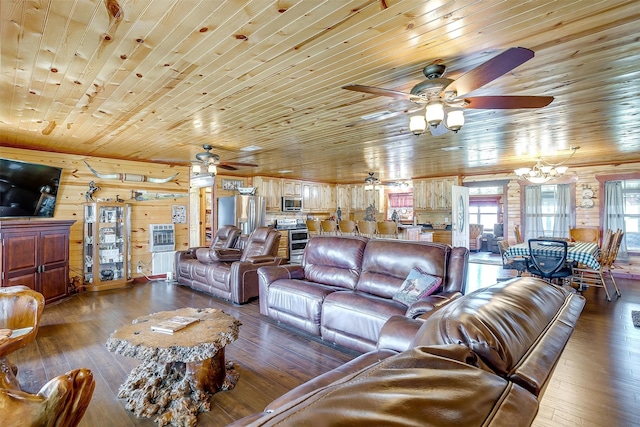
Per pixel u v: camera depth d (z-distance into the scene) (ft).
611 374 8.39
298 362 9.26
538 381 2.22
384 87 9.16
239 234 19.17
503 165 22.82
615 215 21.95
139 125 12.60
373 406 1.61
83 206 17.84
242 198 25.17
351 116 11.57
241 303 14.88
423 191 29.43
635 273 20.68
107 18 5.81
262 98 9.84
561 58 7.39
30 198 15.42
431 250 10.11
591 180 22.79
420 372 1.95
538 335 2.80
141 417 6.81
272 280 12.42
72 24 5.98
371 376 1.93
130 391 7.45
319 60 7.52
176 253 19.40
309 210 32.37
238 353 9.84
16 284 13.32
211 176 19.21
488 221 38.40
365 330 9.14
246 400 7.45
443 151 17.90
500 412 1.80
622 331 11.27
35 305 7.41
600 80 8.56
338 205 35.63
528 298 3.20
